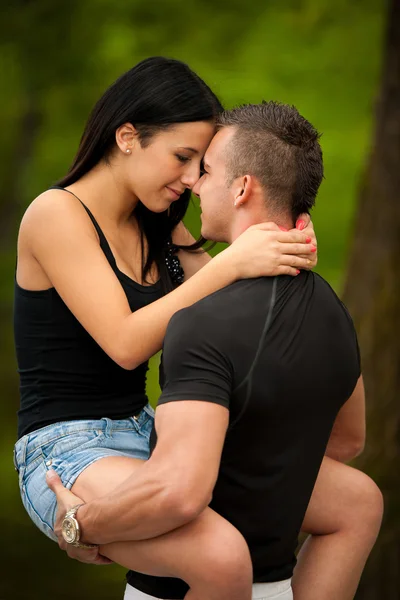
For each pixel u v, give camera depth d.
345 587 4.88
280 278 4.37
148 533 4.08
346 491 4.93
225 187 4.58
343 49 17.28
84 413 5.04
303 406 4.25
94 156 5.14
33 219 4.97
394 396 9.21
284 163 4.48
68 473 4.70
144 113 4.96
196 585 4.13
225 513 4.27
